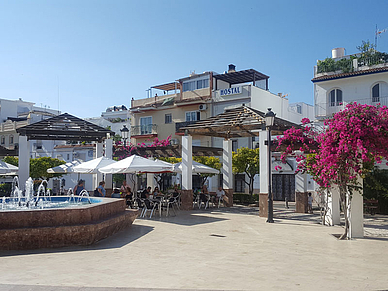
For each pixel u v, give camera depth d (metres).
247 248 8.76
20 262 7.13
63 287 5.49
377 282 5.91
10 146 48.47
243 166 22.59
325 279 6.07
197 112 35.31
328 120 10.72
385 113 10.15
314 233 11.23
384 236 10.82
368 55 26.00
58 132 19.12
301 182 18.09
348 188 10.40
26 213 8.43
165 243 9.33
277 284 5.76
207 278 6.08
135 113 40.38
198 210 18.19
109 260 7.37
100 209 9.76
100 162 16.48
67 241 8.64
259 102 32.91
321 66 27.39
